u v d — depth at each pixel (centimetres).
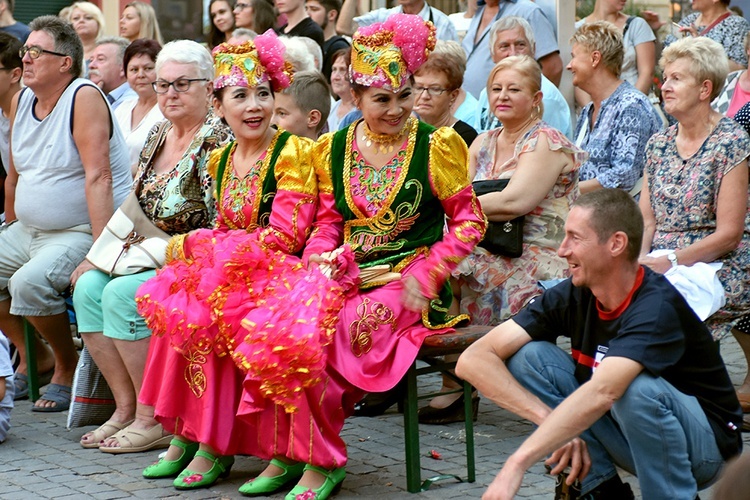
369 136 522
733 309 612
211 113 620
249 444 524
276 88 555
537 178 593
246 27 979
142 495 519
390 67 500
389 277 513
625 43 919
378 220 518
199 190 609
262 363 465
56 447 607
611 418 433
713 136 604
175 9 1323
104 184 670
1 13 1019
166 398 529
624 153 692
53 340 691
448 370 524
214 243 527
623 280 414
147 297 527
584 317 433
